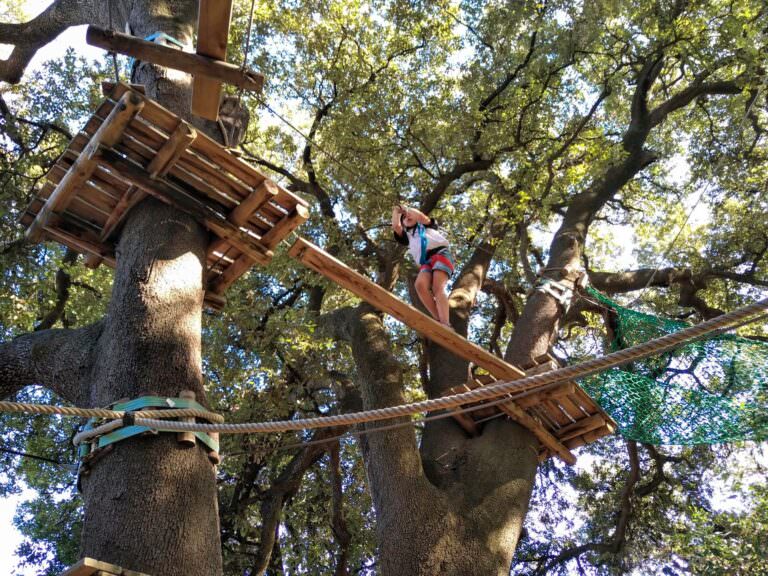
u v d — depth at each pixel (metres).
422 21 14.40
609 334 11.19
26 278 13.56
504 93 13.99
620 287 14.06
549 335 10.74
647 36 14.59
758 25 13.65
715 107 16.38
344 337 10.76
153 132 6.42
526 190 12.69
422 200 14.03
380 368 9.51
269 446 12.97
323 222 12.74
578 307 12.54
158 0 8.73
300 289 14.27
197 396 6.04
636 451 13.65
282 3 14.12
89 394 6.25
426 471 8.94
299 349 12.16
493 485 8.63
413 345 14.62
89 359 6.48
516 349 10.52
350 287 7.39
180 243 6.85
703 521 13.86
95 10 10.53
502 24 13.97
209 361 12.92
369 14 14.42
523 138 13.92
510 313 13.98
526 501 8.73
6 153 13.37
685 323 9.65
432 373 10.51
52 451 14.64
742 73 14.20
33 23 11.62
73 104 14.14
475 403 9.17
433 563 7.88
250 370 12.69
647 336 9.87
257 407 12.53
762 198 16.66
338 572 12.55
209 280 8.02
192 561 5.25
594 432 9.05
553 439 9.13
